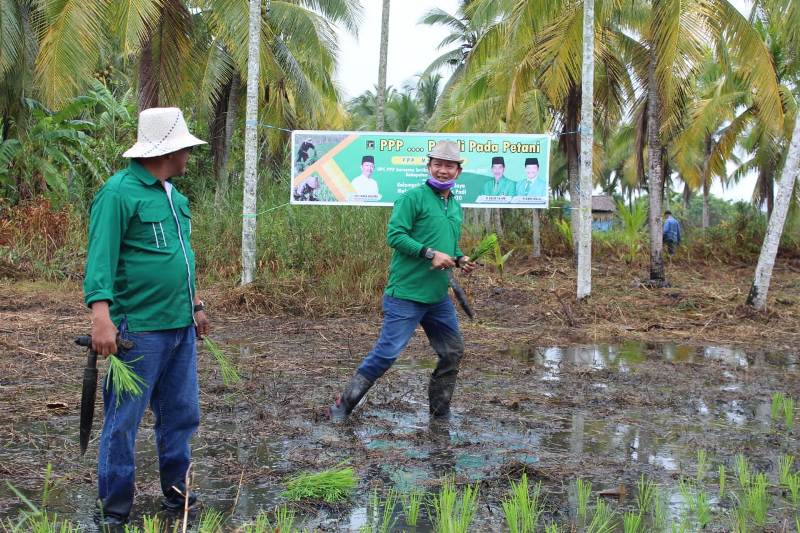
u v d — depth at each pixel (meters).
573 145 21.00
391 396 6.32
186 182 20.45
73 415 5.46
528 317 11.56
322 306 11.40
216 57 19.52
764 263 11.73
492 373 7.48
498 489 4.14
